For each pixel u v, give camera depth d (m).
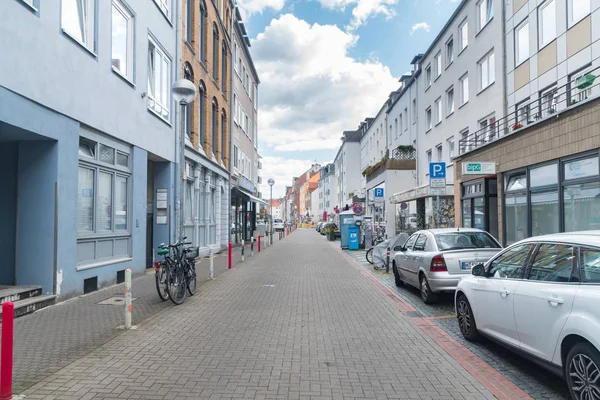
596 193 9.48
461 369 5.18
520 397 4.36
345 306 8.94
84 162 9.81
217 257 20.30
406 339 6.47
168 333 6.64
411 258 9.98
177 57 16.03
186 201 17.53
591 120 9.45
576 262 4.23
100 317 7.60
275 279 12.97
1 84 6.98
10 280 8.49
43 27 8.05
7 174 8.62
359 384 4.67
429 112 27.78
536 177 11.96
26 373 4.86
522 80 15.78
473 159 16.08
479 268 5.84
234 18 27.14
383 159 31.64
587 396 3.78
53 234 8.48
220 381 4.69
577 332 3.86
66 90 8.78
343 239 26.66
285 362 5.36
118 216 11.62
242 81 32.00
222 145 25.20
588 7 12.10
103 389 4.43
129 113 11.90
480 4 19.61
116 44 11.32
